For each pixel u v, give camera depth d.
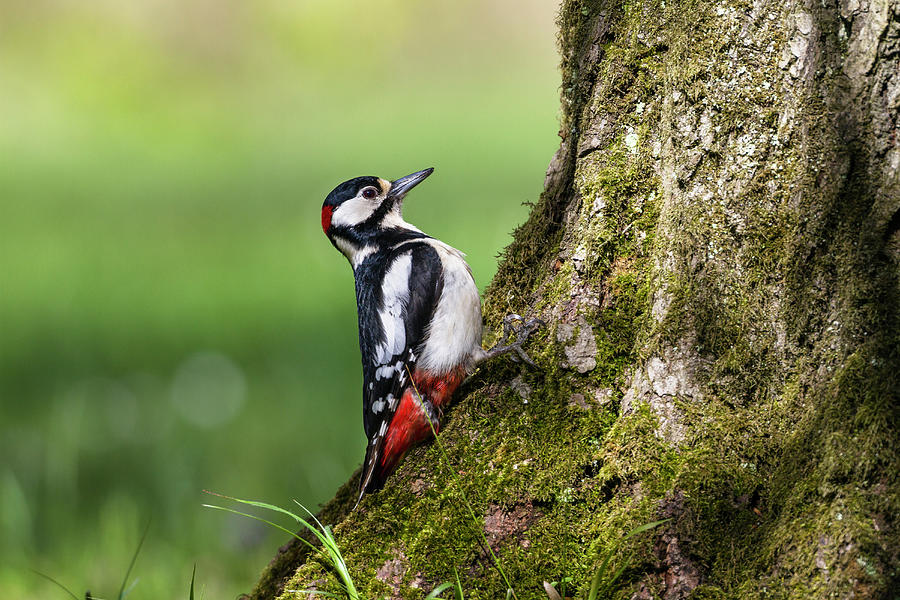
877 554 4.98
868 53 5.39
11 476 10.20
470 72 39.78
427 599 5.43
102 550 9.70
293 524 10.34
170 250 20.88
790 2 5.71
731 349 5.77
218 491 10.99
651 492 5.73
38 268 19.88
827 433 5.31
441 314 7.31
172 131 34.81
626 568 5.61
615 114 6.49
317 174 26.94
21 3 40.28
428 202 21.30
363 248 8.58
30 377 14.55
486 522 6.11
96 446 12.13
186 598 8.95
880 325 5.25
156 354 15.44
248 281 19.02
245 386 13.88
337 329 16.25
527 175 24.16
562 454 6.11
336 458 11.48
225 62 40.62
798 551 5.21
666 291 5.99
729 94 5.84
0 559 9.45
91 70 39.69
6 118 35.84
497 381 6.58
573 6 6.91
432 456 6.51
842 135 5.48
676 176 6.02
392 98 36.81
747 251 5.77
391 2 41.44
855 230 5.41
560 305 6.48
